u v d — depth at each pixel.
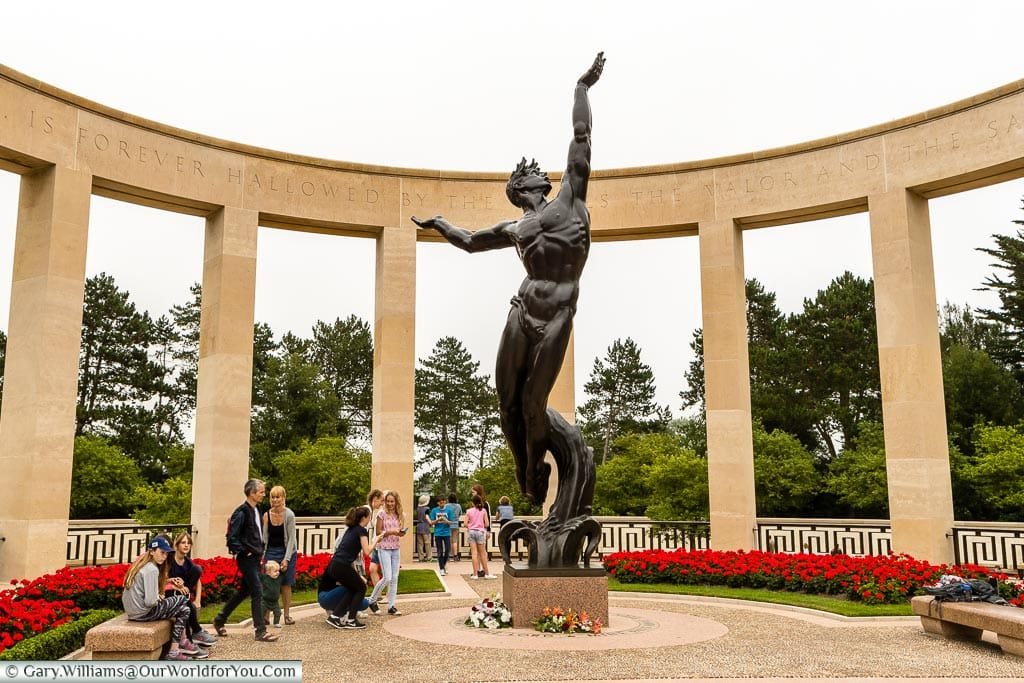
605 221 20.98
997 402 36.06
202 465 18.66
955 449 32.19
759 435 36.94
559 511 10.71
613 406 63.50
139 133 18.20
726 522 19.05
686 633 10.09
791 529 20.17
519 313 10.50
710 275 20.09
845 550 20.05
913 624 11.17
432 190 21.19
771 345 47.66
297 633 10.30
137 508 38.53
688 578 15.42
